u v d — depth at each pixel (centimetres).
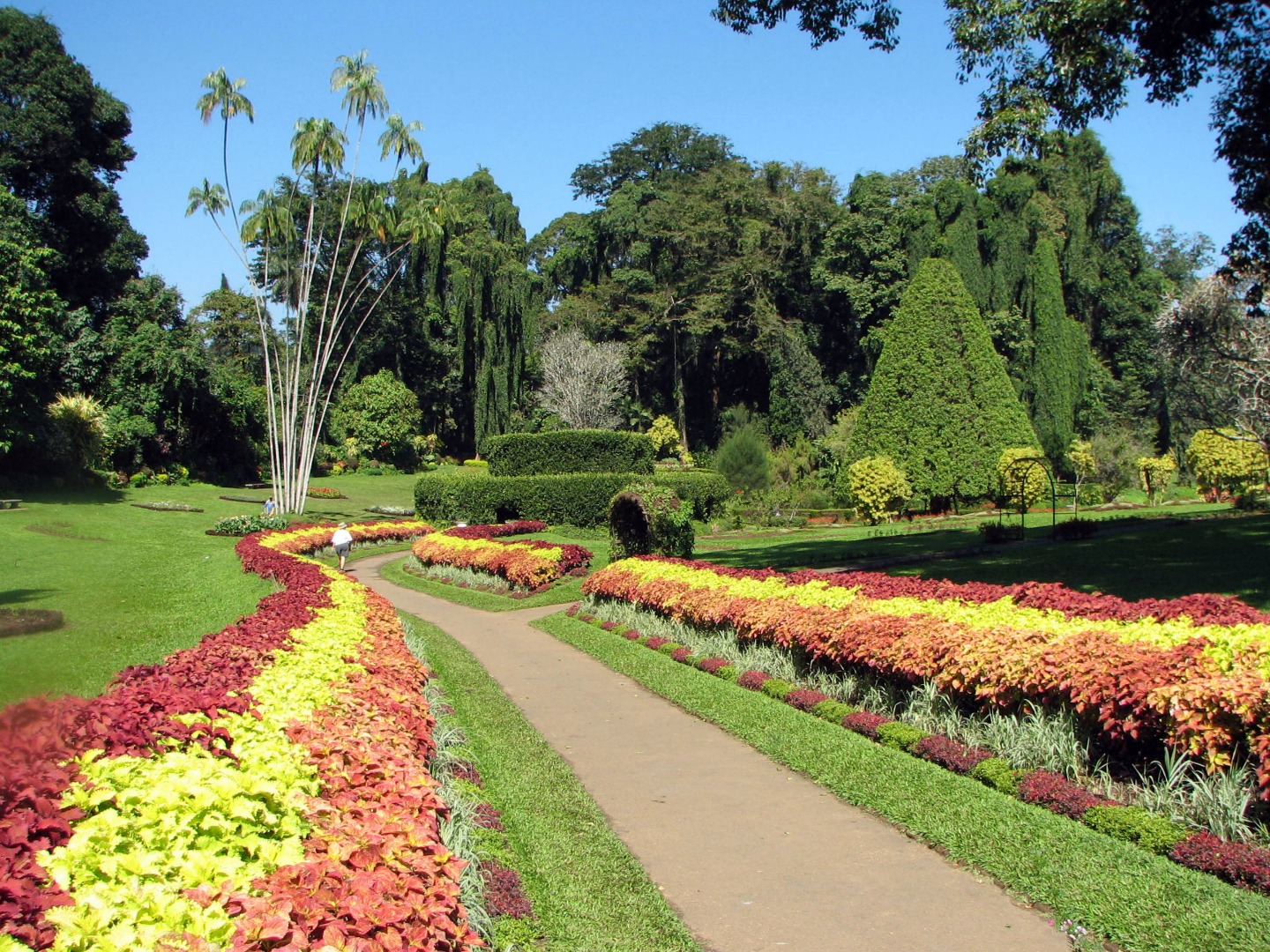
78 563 2202
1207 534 1933
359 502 4572
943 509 3816
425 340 6081
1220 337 3625
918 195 4956
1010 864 558
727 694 1027
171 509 3541
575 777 778
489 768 782
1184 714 592
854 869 580
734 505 3712
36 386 3469
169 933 280
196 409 4419
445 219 4419
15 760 367
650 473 3500
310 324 5575
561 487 3316
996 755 726
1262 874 488
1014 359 4794
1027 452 3609
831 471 4266
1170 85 1282
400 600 2128
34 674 676
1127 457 4056
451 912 386
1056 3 1244
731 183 5547
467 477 3581
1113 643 730
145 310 4512
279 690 619
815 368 5194
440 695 1016
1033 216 4900
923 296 3797
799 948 484
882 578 1249
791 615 1084
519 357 6025
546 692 1120
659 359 6103
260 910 304
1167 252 6366
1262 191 1343
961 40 1334
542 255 7431
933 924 503
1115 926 473
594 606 1709
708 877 578
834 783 731
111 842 330
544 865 583
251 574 1958
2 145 4181
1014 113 1320
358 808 423
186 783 375
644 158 6856
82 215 4453
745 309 5703
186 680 613
